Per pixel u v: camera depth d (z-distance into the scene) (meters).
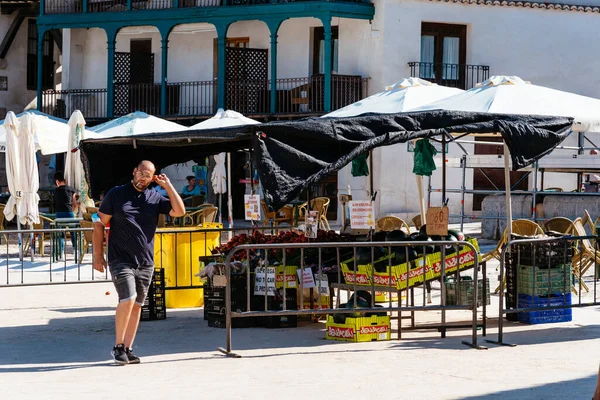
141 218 10.02
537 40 34.34
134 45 37.47
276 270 12.31
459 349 10.92
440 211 11.68
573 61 34.69
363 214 11.87
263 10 33.41
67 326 12.71
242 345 11.23
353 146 10.76
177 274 14.45
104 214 10.02
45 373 9.59
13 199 20.31
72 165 21.14
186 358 10.41
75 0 37.00
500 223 26.09
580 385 8.85
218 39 34.28
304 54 34.88
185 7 34.59
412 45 33.06
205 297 12.95
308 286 11.46
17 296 15.72
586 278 18.22
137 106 36.22
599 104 13.53
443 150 12.50
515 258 12.91
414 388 8.72
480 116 11.48
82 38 38.28
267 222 23.39
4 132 23.17
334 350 10.88
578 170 26.75
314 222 12.29
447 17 33.38
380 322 11.59
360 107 15.91
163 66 35.34
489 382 9.01
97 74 38.16
